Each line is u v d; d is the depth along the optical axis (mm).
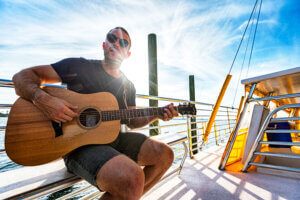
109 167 769
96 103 1198
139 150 1186
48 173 1034
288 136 2180
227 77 1929
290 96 1546
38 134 926
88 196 1181
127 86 1573
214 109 1985
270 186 1529
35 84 992
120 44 1442
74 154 972
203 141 2031
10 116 896
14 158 862
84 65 1278
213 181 1708
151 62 4883
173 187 1602
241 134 2299
